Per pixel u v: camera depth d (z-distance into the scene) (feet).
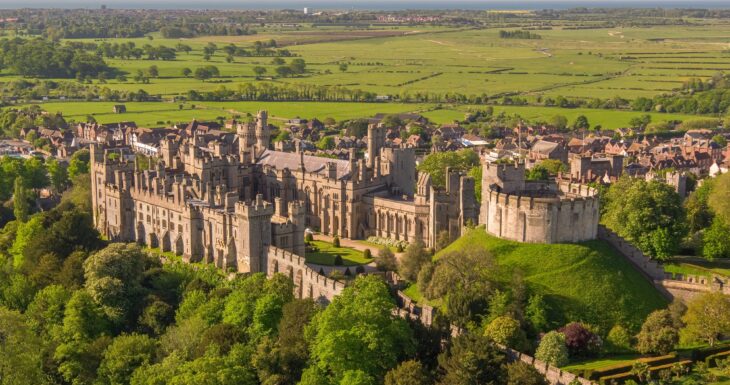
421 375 618.44
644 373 634.84
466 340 627.05
